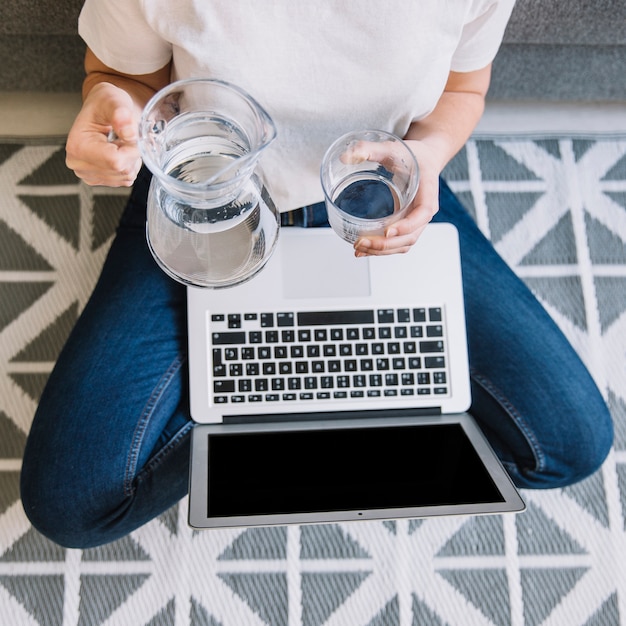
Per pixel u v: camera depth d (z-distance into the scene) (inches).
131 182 24.5
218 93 20.6
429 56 26.8
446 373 34.2
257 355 33.6
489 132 50.4
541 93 47.1
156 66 28.6
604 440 38.0
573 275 49.1
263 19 24.7
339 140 25.8
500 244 49.2
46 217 47.4
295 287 33.7
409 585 44.9
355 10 24.6
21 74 43.4
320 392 33.8
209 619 44.1
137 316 35.8
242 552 44.8
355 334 33.9
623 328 48.8
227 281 28.4
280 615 44.3
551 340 37.5
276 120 28.9
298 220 35.2
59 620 43.5
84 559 44.2
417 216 27.4
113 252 37.2
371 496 29.9
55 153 47.9
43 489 34.8
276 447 31.6
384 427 32.8
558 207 49.8
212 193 20.2
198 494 29.6
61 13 36.9
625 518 46.2
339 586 44.8
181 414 37.0
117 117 21.1
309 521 29.0
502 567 45.4
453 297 34.3
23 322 46.4
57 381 35.3
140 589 44.1
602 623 45.0
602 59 43.8
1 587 43.7
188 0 24.1
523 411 37.1
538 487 39.7
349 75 27.1
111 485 35.2
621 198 50.1
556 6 37.5
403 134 31.8
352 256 34.0
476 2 26.6
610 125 51.3
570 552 45.7
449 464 31.3
